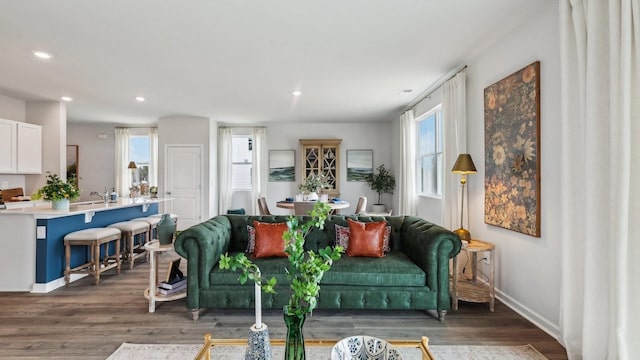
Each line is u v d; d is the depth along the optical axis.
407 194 5.61
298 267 1.29
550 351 2.12
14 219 3.23
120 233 3.83
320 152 7.03
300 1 2.34
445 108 3.86
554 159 2.31
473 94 3.42
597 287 1.83
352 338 1.46
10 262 3.22
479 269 3.32
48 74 3.91
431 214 4.95
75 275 3.60
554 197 2.31
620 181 1.65
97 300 2.99
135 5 2.38
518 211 2.64
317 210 1.37
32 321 2.55
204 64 3.59
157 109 5.93
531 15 2.53
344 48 3.17
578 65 1.98
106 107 5.73
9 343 2.22
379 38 2.95
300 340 1.31
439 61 3.50
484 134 3.15
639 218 1.62
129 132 7.52
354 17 2.57
